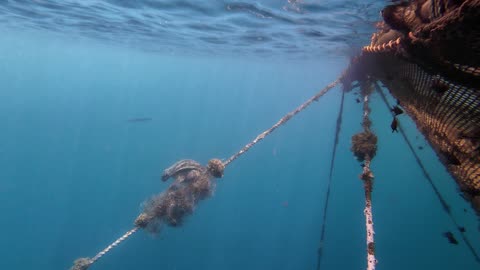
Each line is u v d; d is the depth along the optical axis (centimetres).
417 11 246
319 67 3177
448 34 202
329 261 2641
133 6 1218
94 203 3319
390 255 2516
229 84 8888
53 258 2636
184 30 1639
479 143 275
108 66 6562
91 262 514
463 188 333
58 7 1393
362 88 676
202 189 584
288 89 8525
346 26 1120
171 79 9162
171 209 556
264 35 1520
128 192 3556
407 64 333
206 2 1060
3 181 3869
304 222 3278
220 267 2622
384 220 2948
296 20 1134
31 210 3216
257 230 3161
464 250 2419
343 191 3650
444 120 304
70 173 4141
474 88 234
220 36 1712
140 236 2808
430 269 2300
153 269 2495
